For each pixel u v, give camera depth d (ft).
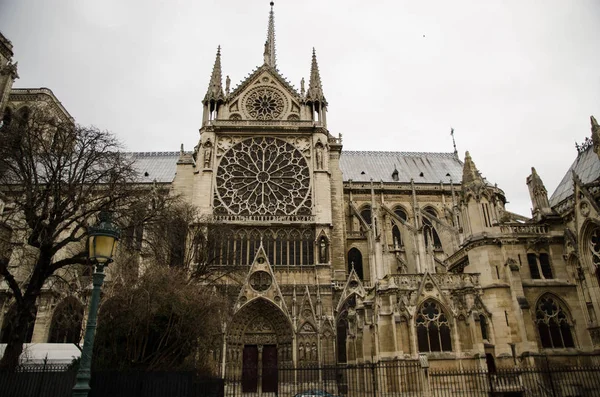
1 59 249.55
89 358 50.93
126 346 93.50
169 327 98.53
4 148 98.53
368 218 250.16
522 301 111.86
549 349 111.45
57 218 99.19
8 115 253.03
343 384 147.54
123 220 134.51
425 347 106.11
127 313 96.27
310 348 158.30
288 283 175.11
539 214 128.47
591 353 110.22
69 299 161.99
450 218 241.76
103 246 56.08
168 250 160.35
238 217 185.16
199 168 196.24
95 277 55.01
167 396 72.33
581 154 150.92
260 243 178.81
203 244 163.12
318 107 214.69
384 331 108.27
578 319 114.93
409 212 254.47
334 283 181.37
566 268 121.08
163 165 278.05
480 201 125.08
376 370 111.65
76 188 108.88
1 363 82.84
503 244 120.88
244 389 156.35
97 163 112.27
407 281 113.09
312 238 184.96
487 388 98.89
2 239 111.75
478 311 111.14
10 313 163.94
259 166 200.13
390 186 260.01
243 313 165.37
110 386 71.61
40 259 95.61
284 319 163.73
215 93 213.25
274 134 206.08
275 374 159.33
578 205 116.98
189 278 143.54
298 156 203.00
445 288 114.01
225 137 205.16
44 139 114.73
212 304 120.98
